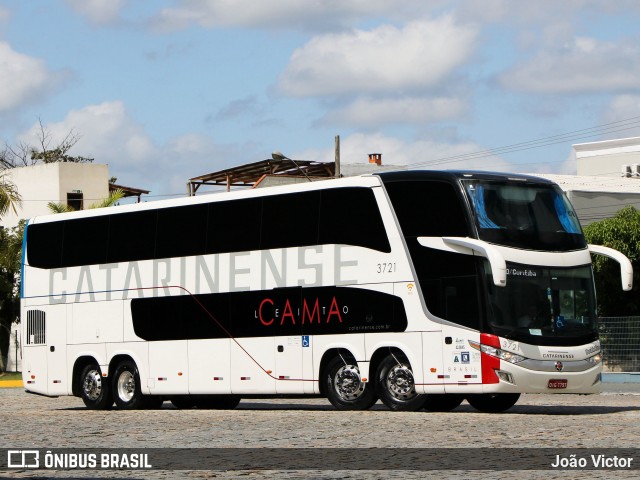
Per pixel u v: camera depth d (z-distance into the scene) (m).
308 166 58.00
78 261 29.70
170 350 27.34
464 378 22.38
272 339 25.34
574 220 23.83
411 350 23.12
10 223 66.75
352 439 17.05
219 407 29.61
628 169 69.56
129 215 28.61
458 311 22.53
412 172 23.50
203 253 26.83
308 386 24.67
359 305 23.92
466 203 22.61
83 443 17.25
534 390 22.33
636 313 42.72
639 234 42.56
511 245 22.64
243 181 61.41
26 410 28.77
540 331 22.55
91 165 67.12
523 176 23.53
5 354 57.88
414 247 23.20
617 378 36.62
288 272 25.16
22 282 31.16
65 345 29.80
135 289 28.23
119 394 28.53
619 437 16.58
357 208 24.17
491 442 16.12
